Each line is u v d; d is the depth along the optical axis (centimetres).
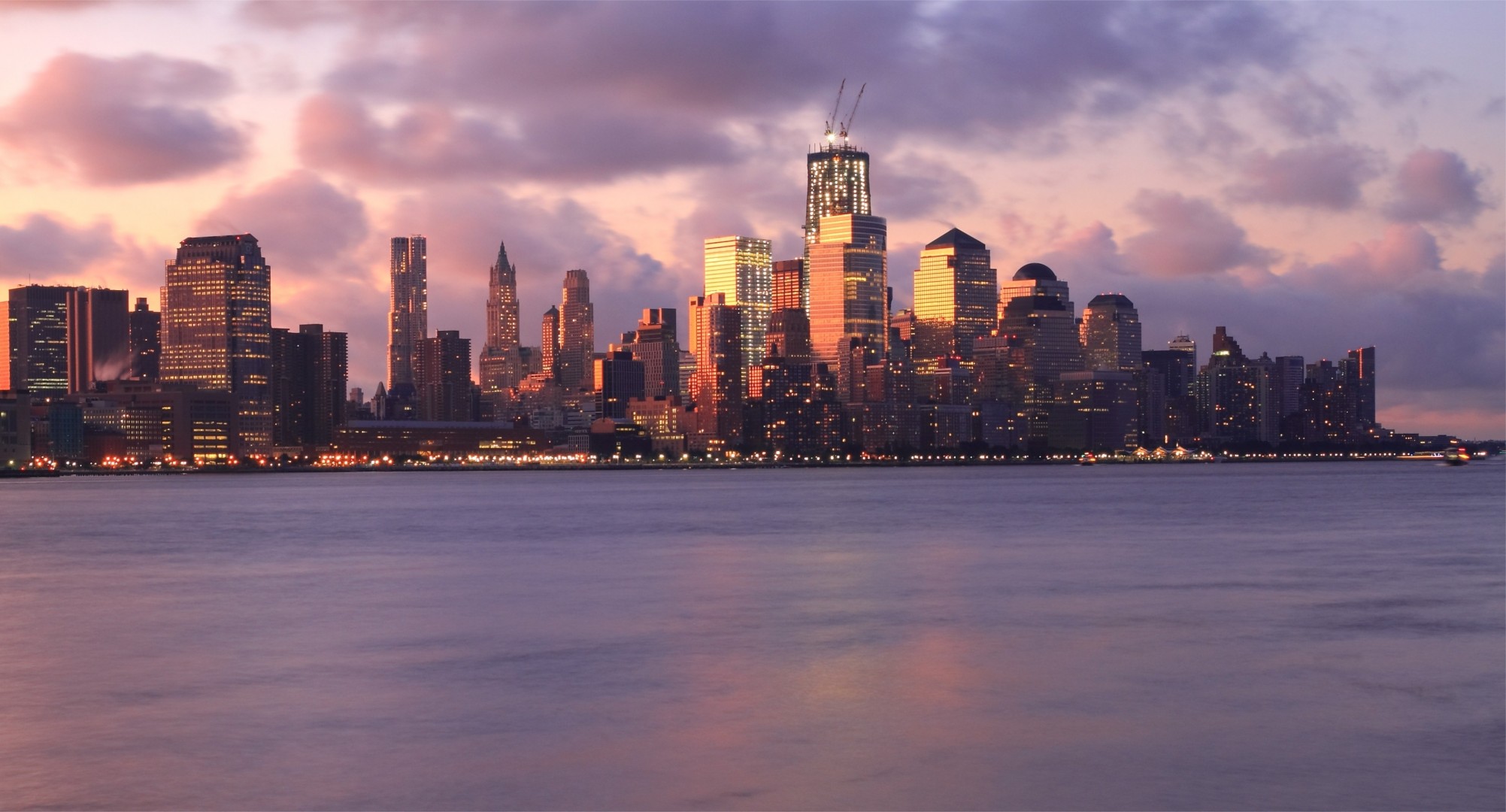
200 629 7569
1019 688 5578
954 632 7238
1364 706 5194
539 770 4275
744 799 3962
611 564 12012
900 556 12644
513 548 14325
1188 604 8525
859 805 3909
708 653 6525
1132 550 13288
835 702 5297
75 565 12388
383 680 5834
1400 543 14275
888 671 6009
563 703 5306
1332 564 11588
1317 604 8469
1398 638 6988
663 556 12900
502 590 9638
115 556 13550
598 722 4956
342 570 11594
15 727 4897
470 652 6606
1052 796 3994
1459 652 6512
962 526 18088
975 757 4419
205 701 5375
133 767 4328
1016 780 4150
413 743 4634
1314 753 4478
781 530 17475
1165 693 5456
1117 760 4384
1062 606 8419
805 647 6706
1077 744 4597
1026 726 4862
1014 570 11062
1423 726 4862
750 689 5588
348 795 4006
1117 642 6844
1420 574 10581
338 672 6031
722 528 18175
